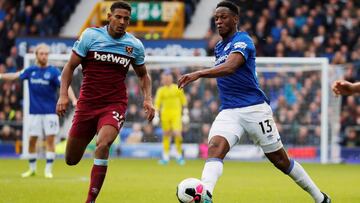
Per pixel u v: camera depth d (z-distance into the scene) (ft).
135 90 114.21
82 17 148.46
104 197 55.62
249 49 41.75
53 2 143.74
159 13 142.51
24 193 57.77
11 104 121.29
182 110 113.80
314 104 112.98
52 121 76.18
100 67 43.83
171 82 102.22
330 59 129.70
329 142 115.24
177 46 124.16
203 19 148.15
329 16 134.41
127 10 43.70
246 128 42.75
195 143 115.85
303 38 132.16
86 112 44.04
